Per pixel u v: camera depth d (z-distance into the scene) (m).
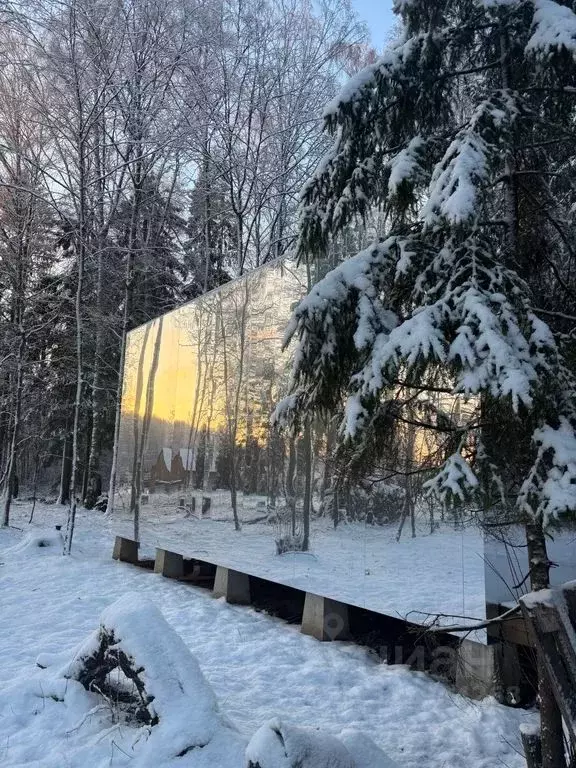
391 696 4.66
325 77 19.59
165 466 9.11
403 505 4.71
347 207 3.72
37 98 14.07
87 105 13.81
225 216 20.34
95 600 7.69
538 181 3.64
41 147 15.02
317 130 19.09
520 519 2.95
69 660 4.51
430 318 2.94
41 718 4.01
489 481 2.93
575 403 2.91
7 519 15.20
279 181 19.34
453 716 4.28
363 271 3.36
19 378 16.02
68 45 13.31
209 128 18.31
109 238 17.61
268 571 6.23
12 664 5.18
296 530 5.85
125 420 11.30
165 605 7.41
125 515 10.59
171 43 16.22
